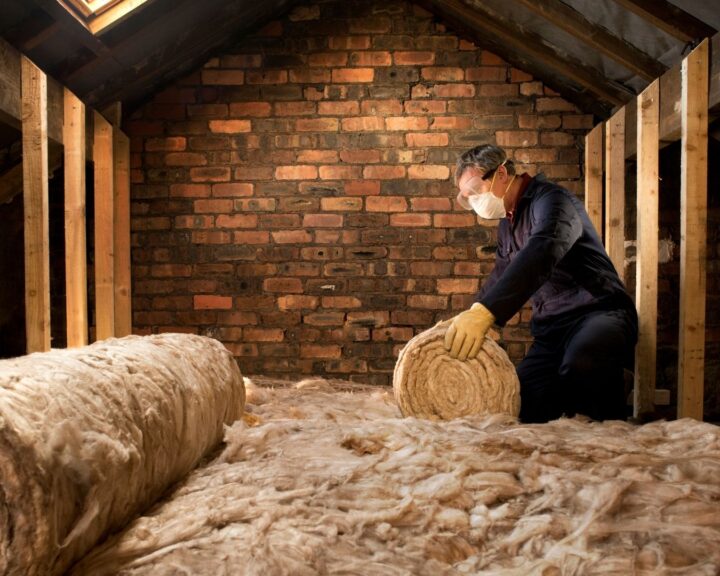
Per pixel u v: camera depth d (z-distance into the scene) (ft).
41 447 2.71
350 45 13.02
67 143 9.45
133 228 12.98
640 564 3.08
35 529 2.64
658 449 4.68
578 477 3.94
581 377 7.38
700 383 8.44
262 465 4.51
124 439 3.38
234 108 13.01
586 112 12.89
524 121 12.94
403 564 3.19
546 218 7.07
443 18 12.84
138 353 4.32
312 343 13.05
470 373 6.34
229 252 13.02
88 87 10.52
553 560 3.16
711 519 3.43
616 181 11.57
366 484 4.00
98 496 3.03
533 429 5.11
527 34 11.17
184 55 11.84
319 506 3.70
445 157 12.96
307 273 13.02
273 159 13.00
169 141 13.00
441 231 12.96
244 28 12.60
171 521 3.55
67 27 8.52
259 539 3.27
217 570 3.07
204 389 4.87
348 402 8.62
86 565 3.13
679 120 9.21
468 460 4.27
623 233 11.59
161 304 13.02
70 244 9.43
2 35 8.22
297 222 13.01
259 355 13.06
